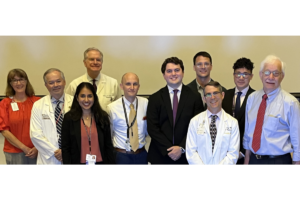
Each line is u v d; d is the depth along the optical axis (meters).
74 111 2.70
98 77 3.35
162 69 2.89
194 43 4.28
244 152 2.76
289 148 2.47
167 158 2.84
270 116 2.47
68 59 4.30
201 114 2.69
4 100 3.12
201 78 3.12
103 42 4.28
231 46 4.29
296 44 4.30
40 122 2.86
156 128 2.81
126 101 2.88
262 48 4.29
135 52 4.29
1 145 4.25
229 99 2.93
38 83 4.34
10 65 4.31
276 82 2.42
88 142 2.69
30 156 3.04
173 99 2.87
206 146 2.61
